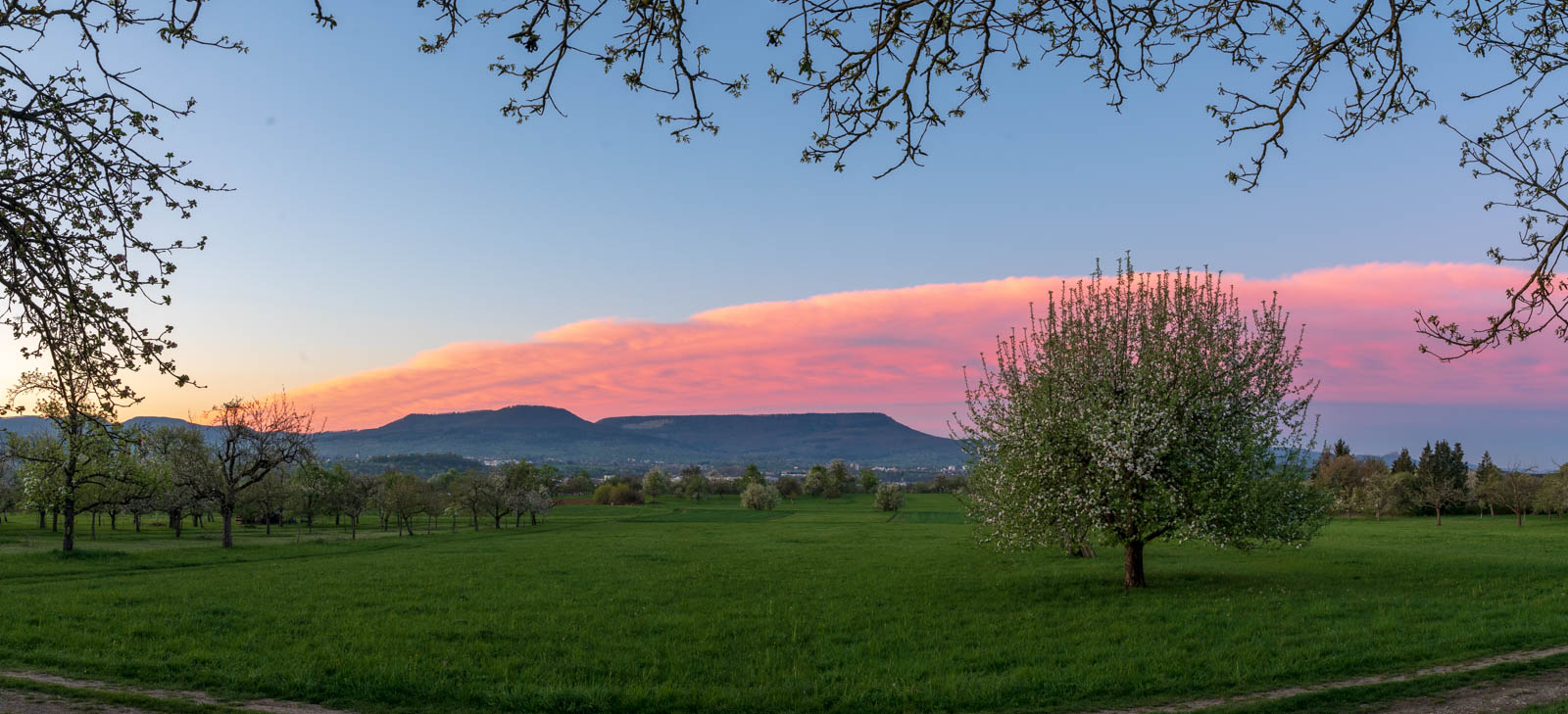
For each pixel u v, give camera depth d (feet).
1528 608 85.25
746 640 79.66
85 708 50.65
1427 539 208.64
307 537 276.62
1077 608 92.79
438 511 327.47
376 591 116.06
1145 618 84.99
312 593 112.98
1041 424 101.86
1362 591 101.04
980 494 112.88
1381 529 280.51
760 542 236.84
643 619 90.99
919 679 63.57
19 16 29.66
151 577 137.28
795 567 150.71
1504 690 52.85
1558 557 146.10
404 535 309.22
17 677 58.65
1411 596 95.20
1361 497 407.85
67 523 173.17
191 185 34.91
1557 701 48.98
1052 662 67.00
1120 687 58.23
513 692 58.29
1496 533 243.19
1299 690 55.98
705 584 124.57
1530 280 29.09
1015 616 89.25
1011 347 111.14
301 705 55.31
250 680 60.23
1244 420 100.83
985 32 27.58
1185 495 96.78
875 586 119.03
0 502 251.39
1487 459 446.19
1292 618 82.33
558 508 596.29
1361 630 74.38
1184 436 97.25
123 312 34.42
